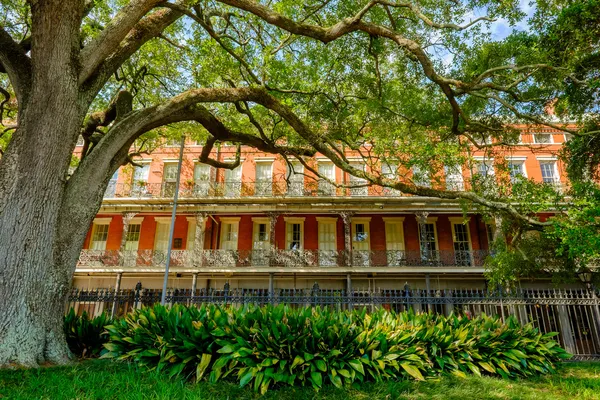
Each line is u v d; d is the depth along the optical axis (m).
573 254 6.17
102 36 6.08
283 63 9.28
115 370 4.81
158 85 13.26
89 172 6.26
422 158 8.17
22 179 5.43
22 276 5.18
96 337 6.32
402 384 4.72
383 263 19.45
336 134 10.45
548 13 8.84
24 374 4.36
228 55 9.53
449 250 20.03
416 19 9.49
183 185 22.09
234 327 5.04
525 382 5.57
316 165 21.89
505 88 8.12
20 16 10.08
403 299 8.37
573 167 11.08
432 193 8.30
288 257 20.06
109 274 20.50
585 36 8.25
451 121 10.32
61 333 5.59
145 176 22.70
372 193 20.56
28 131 5.59
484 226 20.45
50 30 5.52
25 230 5.31
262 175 22.38
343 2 9.57
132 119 6.80
